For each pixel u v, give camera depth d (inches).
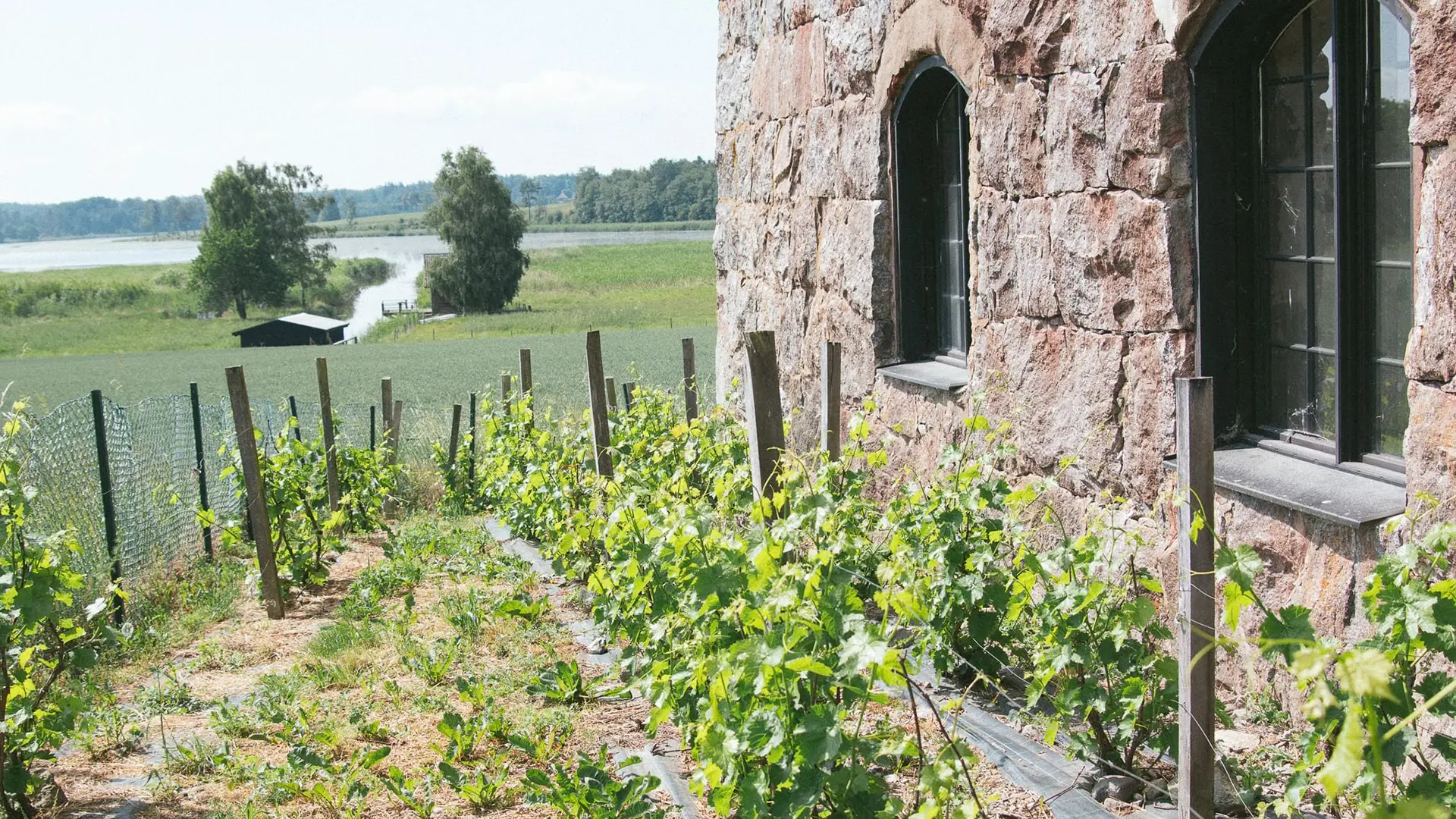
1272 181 178.5
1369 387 160.9
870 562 187.3
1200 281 180.5
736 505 203.2
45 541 174.1
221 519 381.4
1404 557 116.7
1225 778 143.8
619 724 194.5
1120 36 188.4
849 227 299.9
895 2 266.7
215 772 185.0
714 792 125.5
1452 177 131.0
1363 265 159.8
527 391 416.2
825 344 219.5
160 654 271.6
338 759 187.2
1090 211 199.6
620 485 236.1
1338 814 134.0
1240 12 169.2
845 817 120.7
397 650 249.8
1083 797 146.3
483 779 165.3
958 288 273.4
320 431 438.0
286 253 4254.4
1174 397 183.8
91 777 186.7
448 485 553.9
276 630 298.2
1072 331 208.4
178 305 4153.5
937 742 162.1
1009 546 188.9
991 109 227.9
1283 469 170.6
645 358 1496.1
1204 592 124.8
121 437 334.0
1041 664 152.8
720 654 127.5
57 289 4111.7
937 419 260.5
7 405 1035.3
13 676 170.2
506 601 270.2
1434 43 132.1
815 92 319.9
